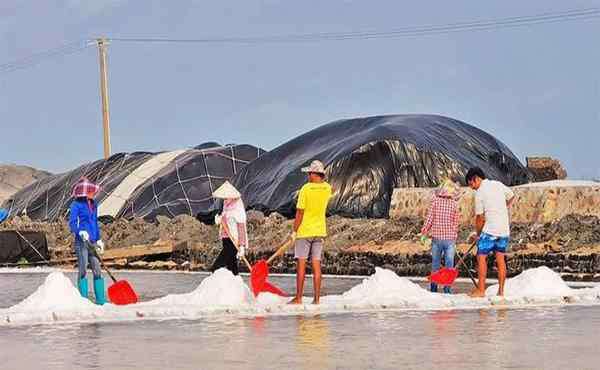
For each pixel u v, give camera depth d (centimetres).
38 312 1586
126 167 6112
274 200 4641
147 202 5619
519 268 2925
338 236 3656
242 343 1260
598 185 3256
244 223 2027
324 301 1803
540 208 3272
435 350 1184
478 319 1543
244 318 1579
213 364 1085
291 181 4641
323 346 1226
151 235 4591
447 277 2002
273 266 3469
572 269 2845
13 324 1508
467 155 4719
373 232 3594
